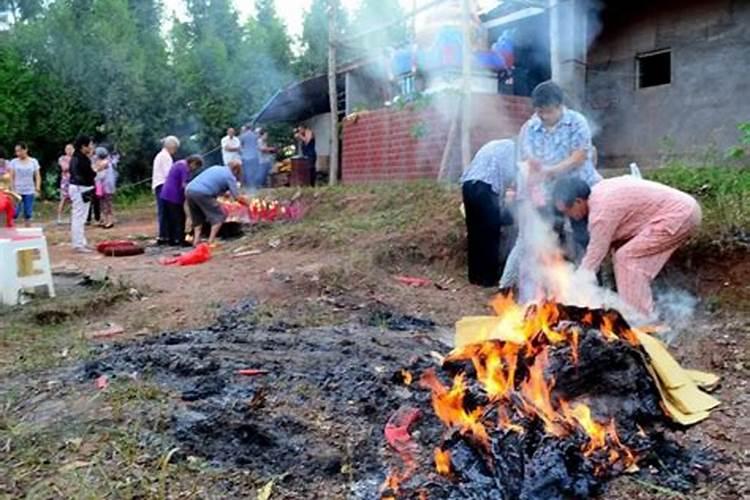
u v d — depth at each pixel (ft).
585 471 8.65
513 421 9.19
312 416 10.17
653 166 30.30
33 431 9.65
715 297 17.24
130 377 11.66
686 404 10.76
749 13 28.48
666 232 13.96
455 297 19.85
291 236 27.68
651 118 32.12
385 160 36.73
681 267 18.20
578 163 17.02
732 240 17.76
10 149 73.97
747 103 28.73
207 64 88.74
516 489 8.23
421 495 8.07
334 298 19.42
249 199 36.58
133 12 97.50
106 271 24.13
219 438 9.49
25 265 19.53
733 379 12.76
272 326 15.96
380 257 22.93
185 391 11.02
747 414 10.98
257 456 9.12
